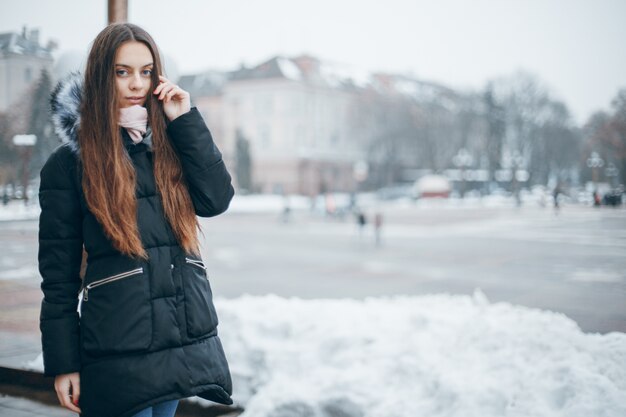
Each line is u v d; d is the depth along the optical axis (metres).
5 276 9.21
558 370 3.75
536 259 16.98
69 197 2.34
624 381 3.74
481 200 69.81
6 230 9.83
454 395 3.65
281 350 4.63
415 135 86.19
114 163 2.28
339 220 41.41
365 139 85.88
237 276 15.39
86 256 2.49
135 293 2.25
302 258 19.73
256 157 81.81
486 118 79.94
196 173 2.44
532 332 4.34
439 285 13.34
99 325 2.23
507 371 3.88
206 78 85.94
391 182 85.19
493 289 12.22
